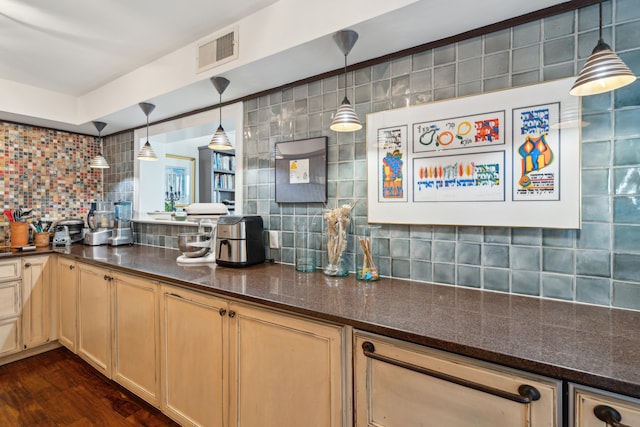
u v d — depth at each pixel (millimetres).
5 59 2160
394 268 1602
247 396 1353
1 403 1959
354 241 1700
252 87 2018
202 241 2100
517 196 1298
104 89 2619
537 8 1232
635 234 1105
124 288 1949
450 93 1443
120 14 1661
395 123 1584
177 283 1609
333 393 1104
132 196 3098
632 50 1106
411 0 1199
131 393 2074
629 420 679
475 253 1401
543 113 1246
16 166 2865
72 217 3213
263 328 1295
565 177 1207
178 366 1635
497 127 1335
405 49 1541
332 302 1219
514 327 967
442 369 896
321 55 1607
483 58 1366
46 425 1764
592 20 1166
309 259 1786
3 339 2385
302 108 1916
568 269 1217
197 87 2023
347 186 1749
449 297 1284
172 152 4430
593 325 980
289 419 1227
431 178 1490
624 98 1114
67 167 3184
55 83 2592
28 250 2611
